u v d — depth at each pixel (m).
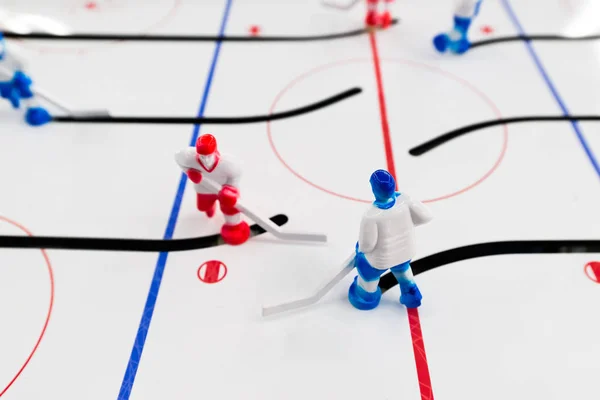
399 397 0.83
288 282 0.98
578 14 1.74
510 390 0.84
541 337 0.90
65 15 1.70
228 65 1.53
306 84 1.46
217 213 1.11
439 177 1.19
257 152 1.25
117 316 0.93
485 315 0.93
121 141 1.28
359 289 0.92
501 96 1.43
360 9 1.77
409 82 1.48
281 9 1.76
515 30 1.68
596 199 1.14
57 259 1.02
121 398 0.83
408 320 0.93
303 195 1.14
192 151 0.93
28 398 0.82
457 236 1.06
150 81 1.46
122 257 1.02
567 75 1.51
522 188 1.16
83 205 1.12
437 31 1.68
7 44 1.25
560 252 1.03
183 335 0.90
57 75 1.47
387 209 0.80
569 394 0.84
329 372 0.86
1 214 1.10
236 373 0.85
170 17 1.71
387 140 1.29
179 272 1.00
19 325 0.91
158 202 1.13
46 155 1.24
